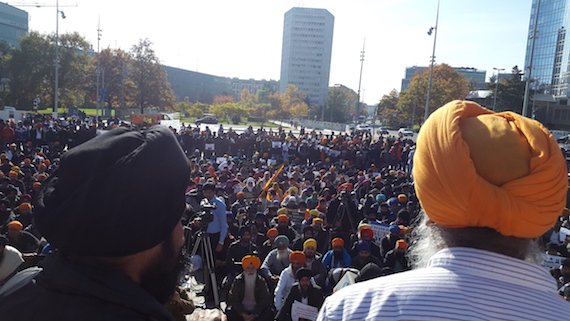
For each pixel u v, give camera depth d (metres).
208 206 7.11
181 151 1.10
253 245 7.91
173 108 75.44
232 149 27.25
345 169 20.42
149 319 0.97
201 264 7.19
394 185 14.98
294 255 6.25
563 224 9.16
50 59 57.59
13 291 1.04
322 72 168.75
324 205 10.84
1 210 8.32
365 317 1.04
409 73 159.12
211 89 176.38
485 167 1.04
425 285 1.03
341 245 7.07
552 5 81.88
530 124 1.09
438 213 1.08
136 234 0.97
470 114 1.13
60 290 0.97
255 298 6.05
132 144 1.04
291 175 15.41
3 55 64.25
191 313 1.57
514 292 1.00
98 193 0.95
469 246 1.07
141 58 71.12
